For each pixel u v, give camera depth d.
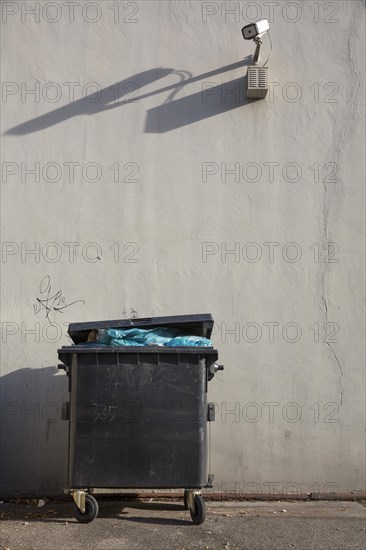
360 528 5.54
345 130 6.76
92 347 5.49
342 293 6.61
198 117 6.77
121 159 6.73
